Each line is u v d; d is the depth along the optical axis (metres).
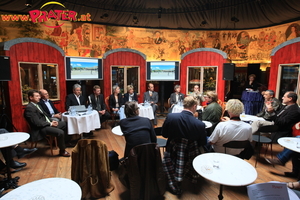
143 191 2.44
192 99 2.63
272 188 1.35
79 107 4.68
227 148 2.72
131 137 2.61
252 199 1.37
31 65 5.35
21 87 5.11
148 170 2.38
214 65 7.05
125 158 2.63
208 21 7.87
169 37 8.70
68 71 6.18
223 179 1.73
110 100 6.15
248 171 1.88
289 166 3.67
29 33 6.65
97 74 6.81
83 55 7.73
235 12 7.19
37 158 3.93
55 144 4.54
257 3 6.59
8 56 4.46
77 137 5.16
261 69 8.41
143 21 7.95
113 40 8.16
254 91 6.94
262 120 4.23
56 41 7.18
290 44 5.50
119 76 7.22
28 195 1.52
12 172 3.34
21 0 5.61
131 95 6.25
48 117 4.32
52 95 5.97
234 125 2.50
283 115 3.92
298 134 4.29
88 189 2.53
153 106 6.32
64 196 1.52
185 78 7.39
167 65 7.34
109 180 2.62
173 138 2.65
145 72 7.49
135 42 8.46
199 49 7.13
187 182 3.10
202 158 2.14
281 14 6.61
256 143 4.59
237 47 8.80
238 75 9.11
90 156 2.48
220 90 7.09
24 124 5.20
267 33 8.06
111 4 6.84
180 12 7.54
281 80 5.83
